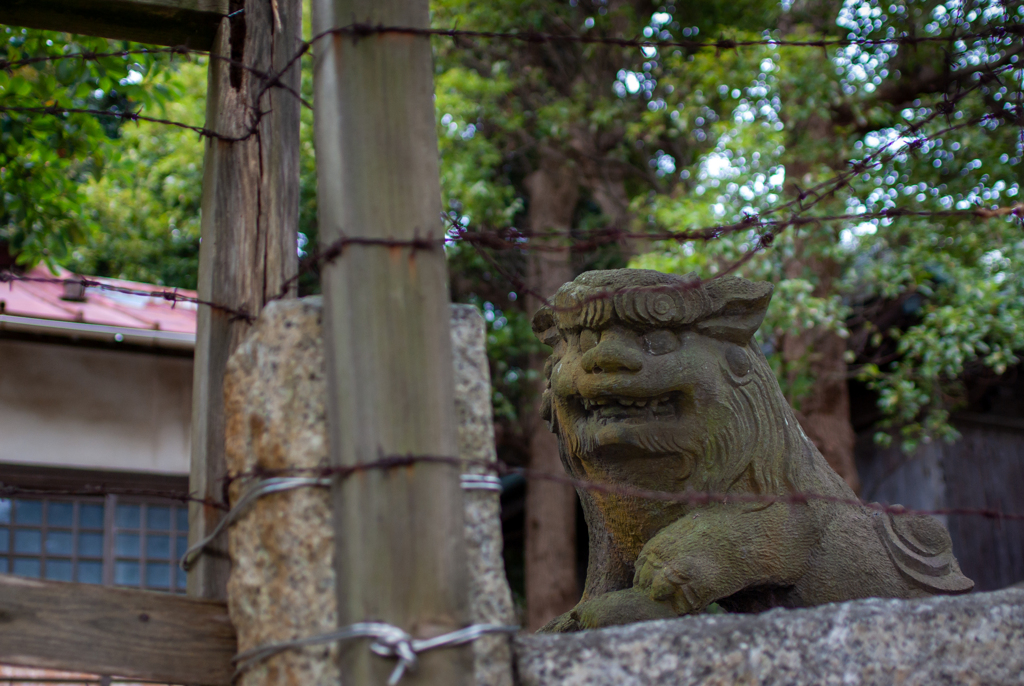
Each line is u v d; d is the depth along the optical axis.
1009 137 5.82
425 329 1.54
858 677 1.67
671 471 2.39
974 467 7.35
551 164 8.51
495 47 8.15
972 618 1.76
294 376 1.61
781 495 2.38
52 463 5.62
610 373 2.34
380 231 1.56
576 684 1.57
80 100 4.12
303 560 1.53
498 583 1.59
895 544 2.47
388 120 1.61
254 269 2.08
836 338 6.62
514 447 8.35
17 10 2.28
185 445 5.96
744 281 2.46
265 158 2.13
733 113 6.84
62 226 4.26
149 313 6.22
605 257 8.62
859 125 6.89
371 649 1.41
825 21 7.17
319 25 1.68
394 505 1.46
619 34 8.37
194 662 1.63
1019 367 7.10
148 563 5.75
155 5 2.25
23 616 1.54
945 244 6.31
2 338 5.62
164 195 8.34
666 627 1.64
